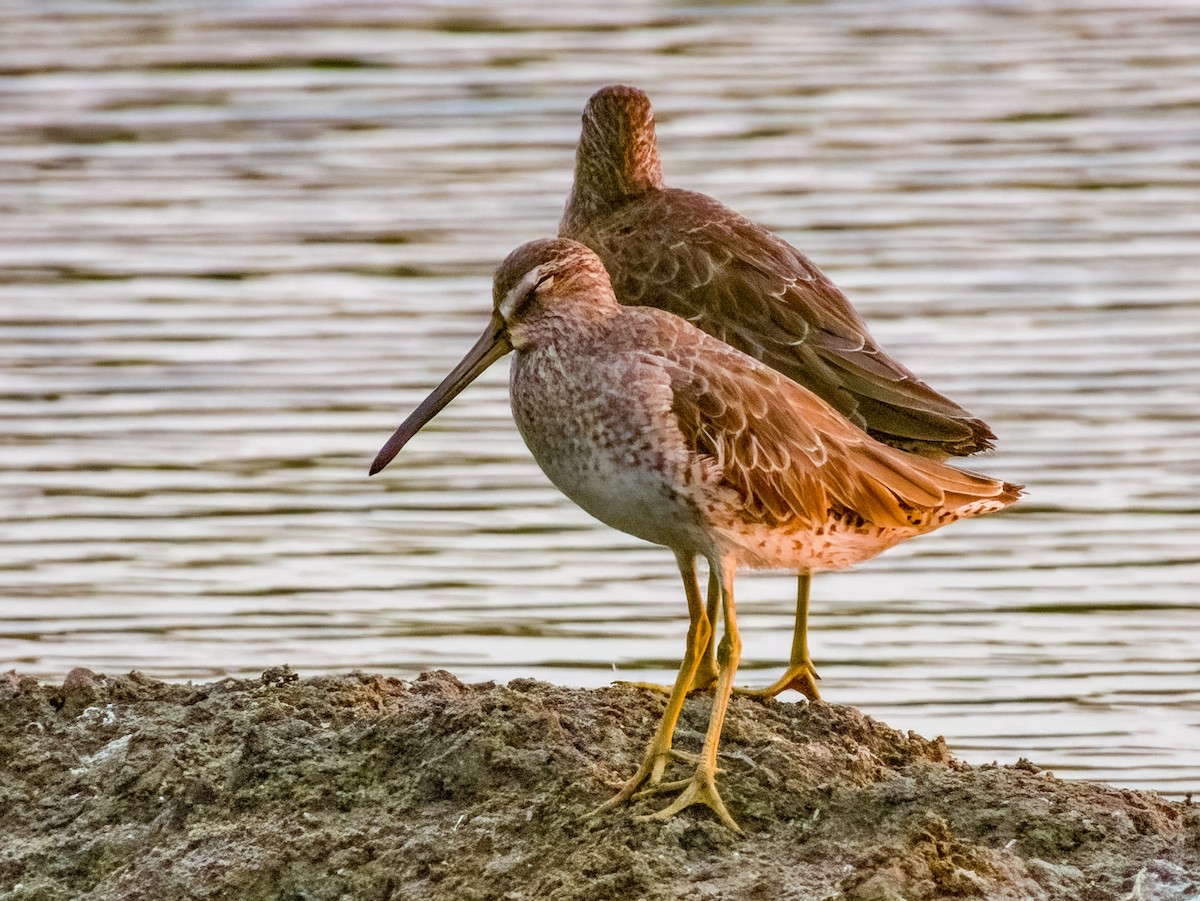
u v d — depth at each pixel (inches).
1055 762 541.3
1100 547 682.8
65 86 1064.2
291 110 1039.0
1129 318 830.5
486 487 722.2
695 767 429.1
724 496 422.9
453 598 647.1
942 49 1122.7
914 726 565.6
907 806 422.9
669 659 605.0
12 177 967.0
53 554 673.6
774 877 398.3
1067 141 1003.3
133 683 485.7
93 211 935.0
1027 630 628.4
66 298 856.3
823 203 935.0
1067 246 891.4
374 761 439.2
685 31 1144.2
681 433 421.1
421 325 830.5
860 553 446.3
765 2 1186.0
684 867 403.2
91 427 757.3
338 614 634.8
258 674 587.8
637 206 531.2
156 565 665.6
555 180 955.3
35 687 482.9
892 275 865.5
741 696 486.6
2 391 780.6
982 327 822.5
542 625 627.8
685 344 432.1
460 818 420.2
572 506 711.7
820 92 1059.3
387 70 1087.6
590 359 428.5
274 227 917.8
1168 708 575.2
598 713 452.8
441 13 1163.9
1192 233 903.1
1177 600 646.5
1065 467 727.1
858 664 607.5
